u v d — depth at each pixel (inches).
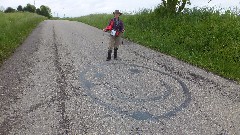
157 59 368.5
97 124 179.6
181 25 532.7
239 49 380.2
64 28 799.7
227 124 190.9
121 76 284.2
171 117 196.7
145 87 254.7
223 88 265.6
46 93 226.1
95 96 226.2
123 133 170.2
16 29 587.5
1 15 924.0
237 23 464.8
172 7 644.7
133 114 197.9
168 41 469.1
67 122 179.5
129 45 471.5
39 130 168.2
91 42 492.7
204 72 317.1
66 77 270.2
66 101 212.2
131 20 721.6
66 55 367.9
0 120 178.9
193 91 251.8
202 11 589.0
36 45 440.8
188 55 388.5
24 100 210.7
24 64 312.7
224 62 352.2
